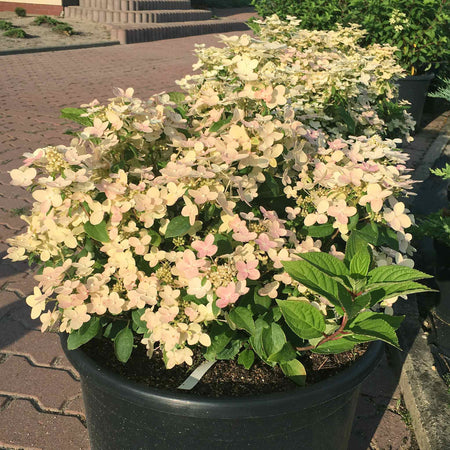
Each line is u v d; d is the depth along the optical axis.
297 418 1.64
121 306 1.68
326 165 1.83
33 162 1.66
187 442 1.66
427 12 6.99
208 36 17.72
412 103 7.32
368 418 2.64
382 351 1.83
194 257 1.54
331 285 1.50
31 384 2.73
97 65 11.48
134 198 1.65
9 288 3.51
